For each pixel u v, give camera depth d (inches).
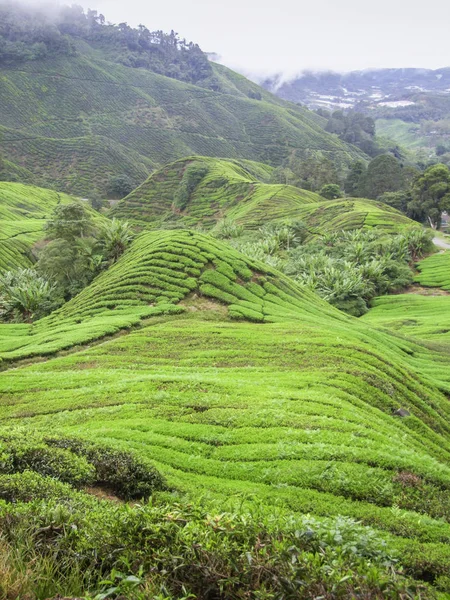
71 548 315.0
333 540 303.9
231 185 7116.1
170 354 1476.4
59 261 2829.7
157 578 280.4
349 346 1423.5
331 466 598.9
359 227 4884.4
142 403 909.2
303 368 1251.2
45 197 6948.8
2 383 1202.6
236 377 1146.0
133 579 247.0
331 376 1138.7
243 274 2342.5
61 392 1074.1
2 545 299.7
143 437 731.4
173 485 555.2
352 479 568.7
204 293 2134.6
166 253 2445.9
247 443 700.0
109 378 1170.0
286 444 673.0
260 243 4163.4
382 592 253.3
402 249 4062.5
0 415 964.6
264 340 1536.7
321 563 278.4
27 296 2556.6
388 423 924.6
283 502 522.9
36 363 1540.4
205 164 7815.0
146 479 535.2
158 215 7052.2
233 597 266.8
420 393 1272.1
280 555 275.9
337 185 7111.2
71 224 2955.2
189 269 2300.7
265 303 2145.7
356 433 724.0
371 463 611.2
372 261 3690.9
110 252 2891.2
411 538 457.4
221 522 304.8
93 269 2807.6
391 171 6875.0
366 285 3331.7
